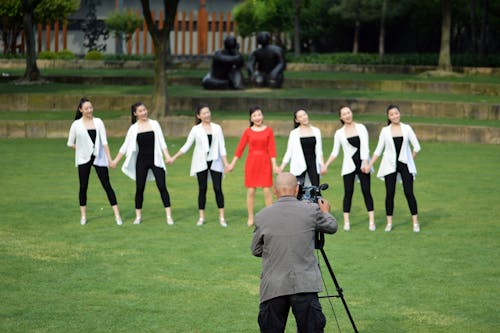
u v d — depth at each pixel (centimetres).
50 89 2670
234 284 884
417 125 2041
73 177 1553
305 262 618
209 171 1178
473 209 1291
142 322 759
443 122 2161
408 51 4219
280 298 614
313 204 642
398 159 1134
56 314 778
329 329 748
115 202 1173
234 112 2362
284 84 2912
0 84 2827
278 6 3900
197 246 1052
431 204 1330
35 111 2391
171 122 2094
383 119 2200
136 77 2998
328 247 1050
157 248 1039
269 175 1170
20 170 1619
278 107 2378
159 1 4594
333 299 834
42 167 1655
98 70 3459
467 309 802
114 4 4500
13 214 1232
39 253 1006
